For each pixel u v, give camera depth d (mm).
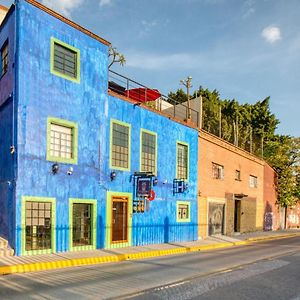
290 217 46344
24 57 14133
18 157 13719
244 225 33062
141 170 19734
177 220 22750
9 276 10562
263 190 38094
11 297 7996
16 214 13523
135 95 24734
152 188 20375
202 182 25688
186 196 23688
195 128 24891
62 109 15398
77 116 16016
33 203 14188
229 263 14266
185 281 10250
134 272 11711
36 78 14492
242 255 17312
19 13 14102
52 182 14828
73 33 16031
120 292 8664
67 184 15430
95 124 16891
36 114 14406
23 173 13844
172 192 22359
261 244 24594
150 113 20578
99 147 17047
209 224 26609
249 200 34281
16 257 13000
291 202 43594
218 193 27984
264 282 10469
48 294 8312
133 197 19047
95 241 16625
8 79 14680
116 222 18047
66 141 15688
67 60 15883
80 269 12172
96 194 16797
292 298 8664
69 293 8445
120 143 18422
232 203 30375
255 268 13062
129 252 16359
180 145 23453
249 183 34500
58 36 15383
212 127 37375
